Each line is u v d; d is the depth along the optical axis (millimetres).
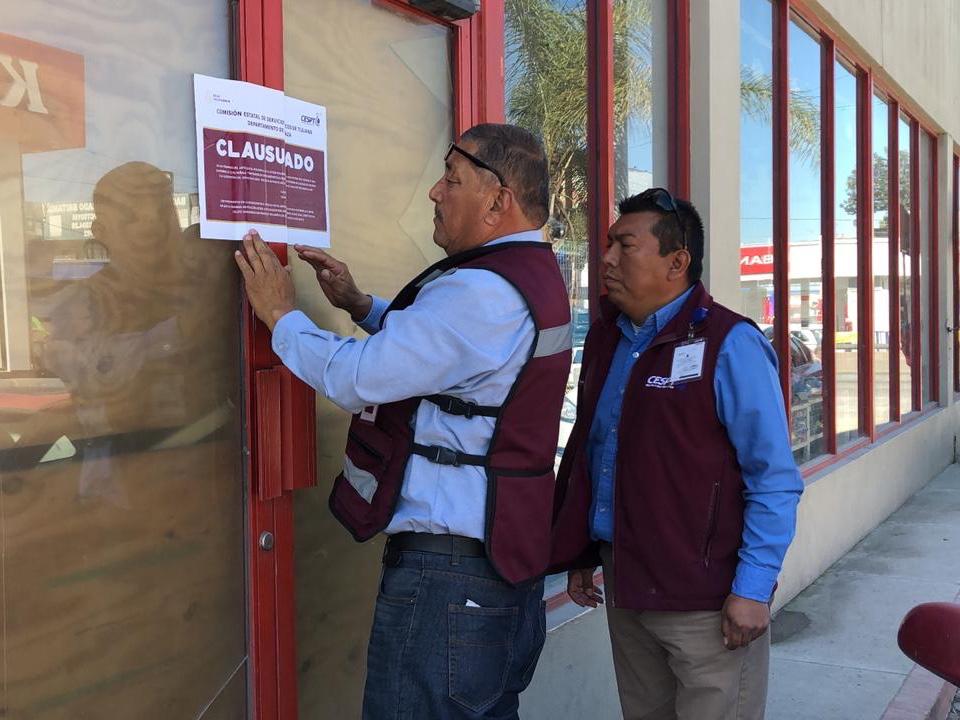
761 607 1992
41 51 1457
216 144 1748
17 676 1445
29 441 1455
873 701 3793
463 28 2633
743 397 2025
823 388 6434
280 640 1921
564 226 3547
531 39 3350
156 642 1684
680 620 2090
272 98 1859
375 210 2314
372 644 1714
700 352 2076
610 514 2256
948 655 1550
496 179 1736
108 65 1568
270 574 1893
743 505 2082
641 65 3984
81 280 1528
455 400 1654
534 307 1665
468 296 1595
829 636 4598
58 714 1511
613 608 2344
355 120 2242
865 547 6445
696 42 4152
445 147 2596
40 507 1474
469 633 1646
